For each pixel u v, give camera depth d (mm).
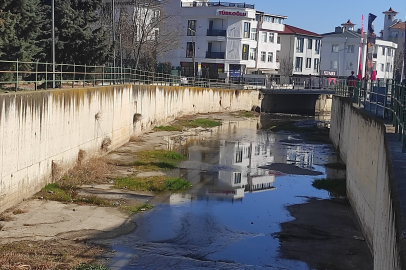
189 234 16234
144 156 29047
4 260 12797
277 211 19406
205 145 36062
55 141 21266
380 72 94188
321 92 68250
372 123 16672
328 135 45562
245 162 30172
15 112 17297
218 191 22328
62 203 18438
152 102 41344
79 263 13148
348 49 93188
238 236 16297
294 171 27953
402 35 121312
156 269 13281
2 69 25125
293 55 86125
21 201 18141
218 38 72375
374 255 12844
